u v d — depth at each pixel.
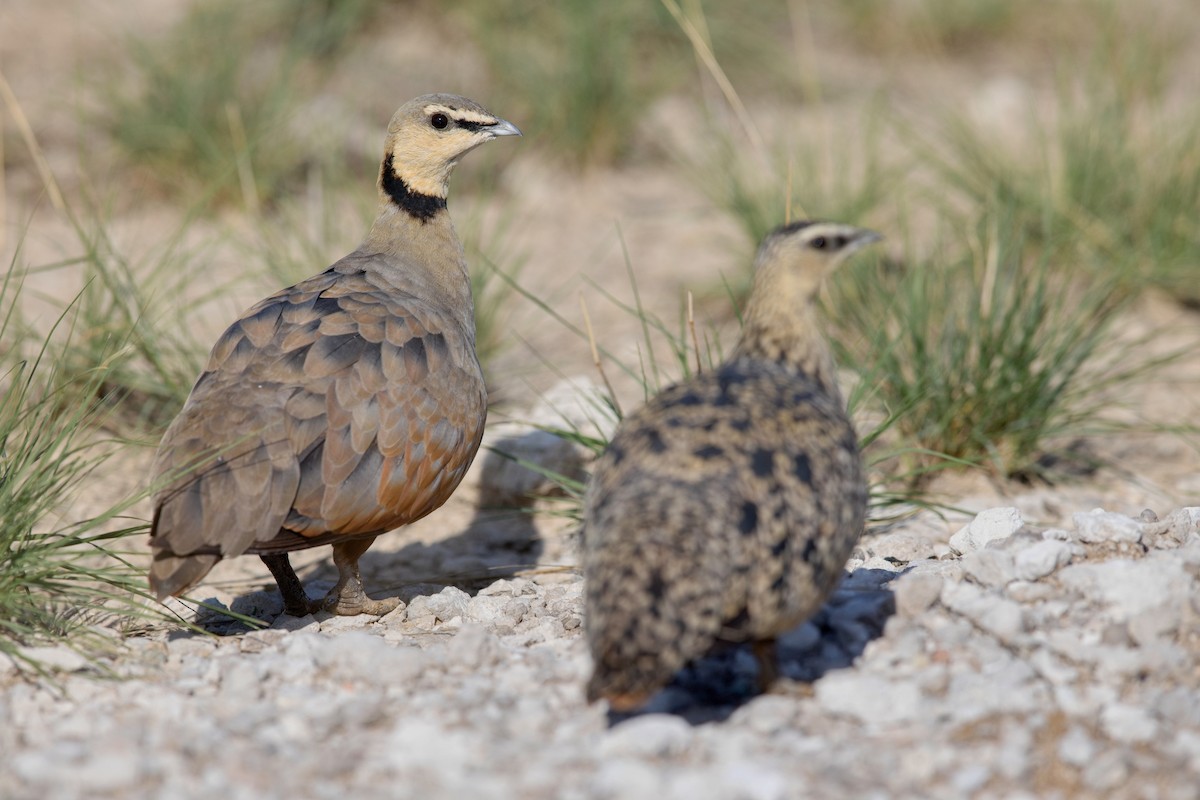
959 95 23.59
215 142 18.62
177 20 22.17
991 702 7.39
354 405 9.27
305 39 20.98
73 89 20.48
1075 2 26.20
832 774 6.80
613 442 7.82
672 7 13.99
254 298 15.45
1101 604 8.33
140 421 13.38
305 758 7.07
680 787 6.56
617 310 16.83
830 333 14.18
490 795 6.59
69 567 9.12
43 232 17.56
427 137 10.92
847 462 7.51
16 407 9.93
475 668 8.27
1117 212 17.17
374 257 10.76
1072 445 13.96
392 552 12.03
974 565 8.79
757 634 7.27
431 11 23.00
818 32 25.89
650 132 21.84
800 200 16.58
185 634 9.42
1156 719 7.27
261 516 8.74
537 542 12.19
